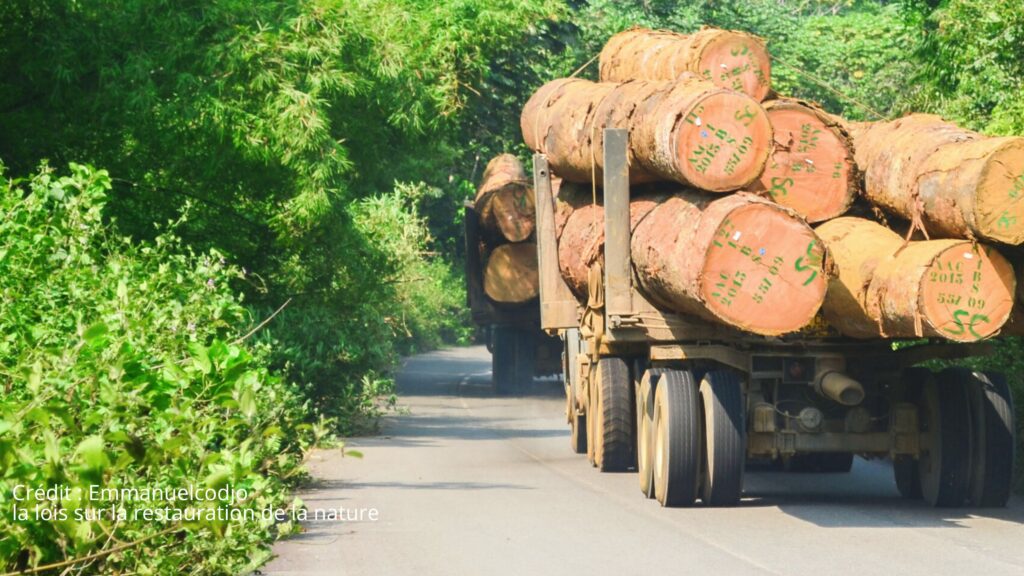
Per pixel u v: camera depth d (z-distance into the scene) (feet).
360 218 299.99
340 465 178.40
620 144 144.77
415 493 150.92
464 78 297.74
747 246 127.13
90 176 126.00
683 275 129.49
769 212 127.13
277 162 214.90
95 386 75.15
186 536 81.41
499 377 329.52
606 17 538.47
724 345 143.74
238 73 206.39
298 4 214.90
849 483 167.32
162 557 77.36
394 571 104.37
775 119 139.33
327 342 236.02
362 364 241.76
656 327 144.56
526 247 316.81
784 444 144.56
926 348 143.13
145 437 78.23
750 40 158.92
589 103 169.99
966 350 141.38
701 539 120.57
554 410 281.74
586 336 173.78
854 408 144.46
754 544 118.01
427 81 281.95
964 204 121.08
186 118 200.85
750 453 144.77
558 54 466.70
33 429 73.51
